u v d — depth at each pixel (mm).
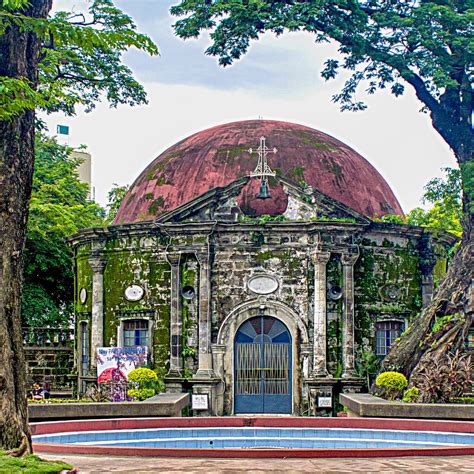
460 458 15148
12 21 15195
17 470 12789
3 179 15281
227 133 37188
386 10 32250
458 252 31422
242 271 33094
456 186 32688
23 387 14867
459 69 31953
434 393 27703
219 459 14867
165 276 34156
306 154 36062
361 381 32469
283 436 21719
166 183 36312
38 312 46438
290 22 31062
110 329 35156
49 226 46281
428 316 31109
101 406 23859
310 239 33000
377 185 37656
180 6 32688
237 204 33375
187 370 33094
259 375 32875
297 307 32906
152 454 15445
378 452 15367
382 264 34344
